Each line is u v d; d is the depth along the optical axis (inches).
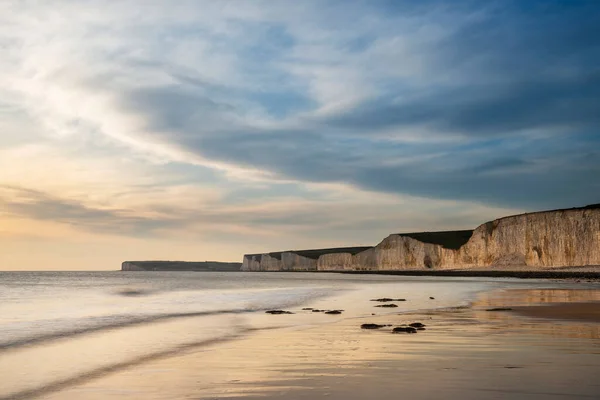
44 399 346.3
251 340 605.0
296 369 411.5
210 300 1386.6
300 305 1214.9
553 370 383.2
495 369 390.3
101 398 344.2
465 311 965.2
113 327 768.3
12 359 504.7
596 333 605.9
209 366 439.2
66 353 538.9
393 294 1653.5
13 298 1454.2
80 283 2847.0
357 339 586.9
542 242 4217.5
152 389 362.9
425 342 546.6
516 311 923.4
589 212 3966.5
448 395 313.3
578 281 2741.1
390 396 314.2
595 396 306.3
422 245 5792.3
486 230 4889.3
